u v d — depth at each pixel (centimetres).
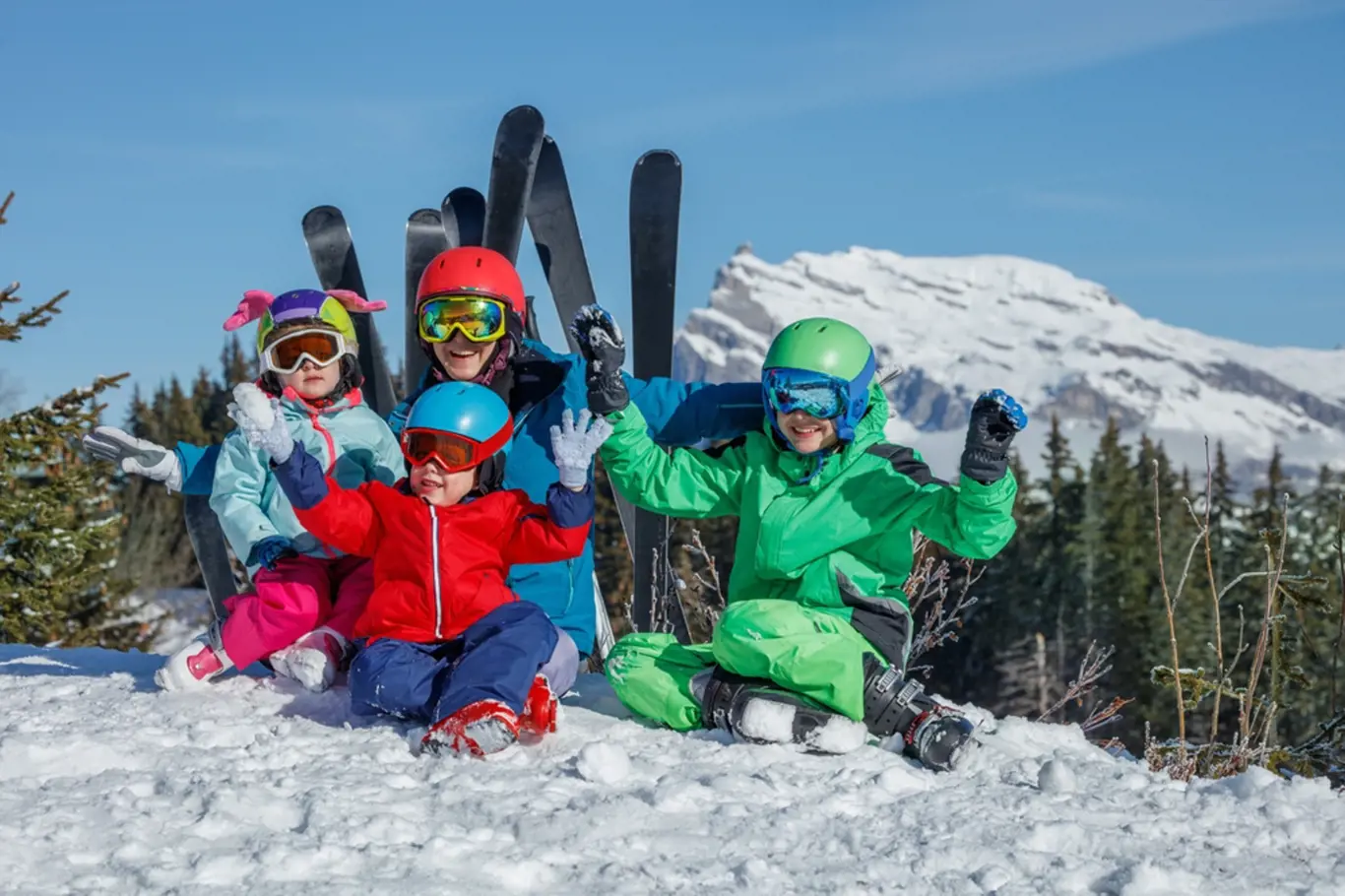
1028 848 337
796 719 418
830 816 354
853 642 431
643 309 700
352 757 388
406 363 713
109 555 2020
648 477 485
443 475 451
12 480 1513
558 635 468
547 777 374
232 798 337
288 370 510
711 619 764
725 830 337
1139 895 307
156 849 311
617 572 2991
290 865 301
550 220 728
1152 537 4519
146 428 7212
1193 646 3856
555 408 545
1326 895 312
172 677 475
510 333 532
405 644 444
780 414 458
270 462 446
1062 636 4494
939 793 378
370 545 457
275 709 457
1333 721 557
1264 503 4034
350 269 719
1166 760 529
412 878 297
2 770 375
